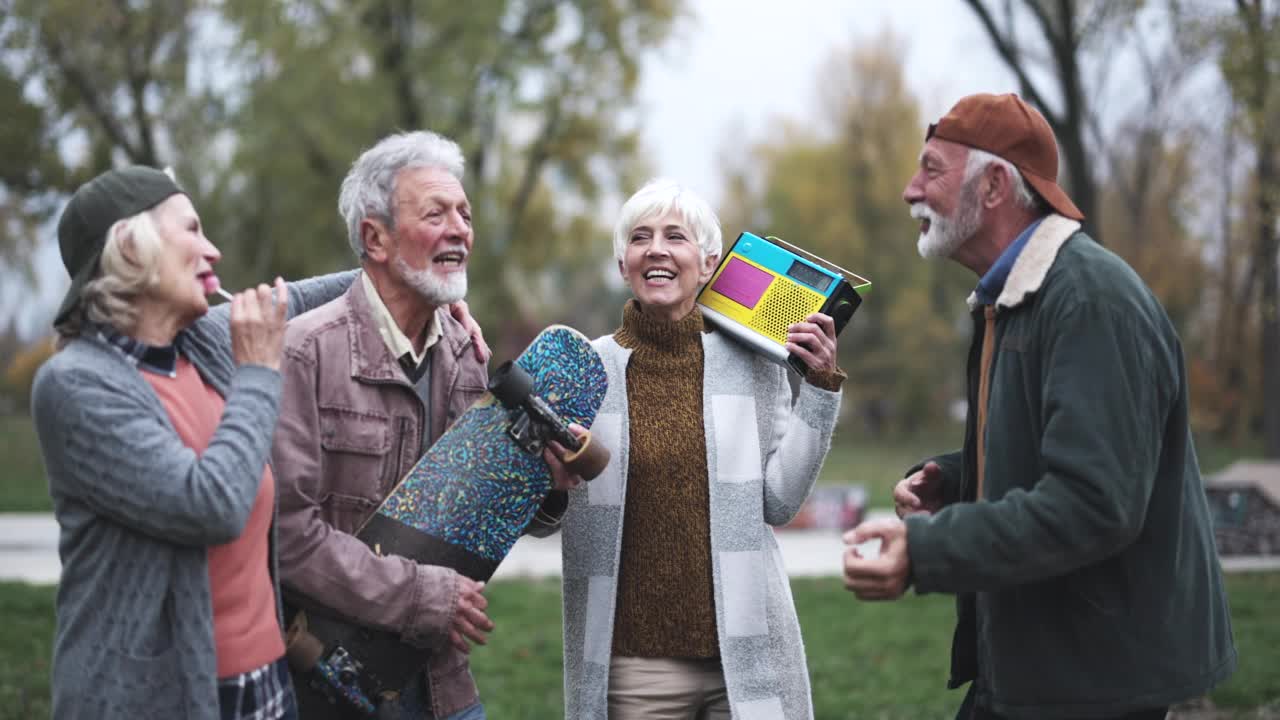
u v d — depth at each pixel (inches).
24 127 655.1
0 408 1219.9
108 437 80.4
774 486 115.9
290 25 634.2
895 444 1493.6
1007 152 92.7
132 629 81.5
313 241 668.7
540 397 103.3
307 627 97.1
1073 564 82.4
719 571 111.3
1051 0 548.4
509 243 765.3
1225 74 504.4
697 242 115.4
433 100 669.9
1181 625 88.0
